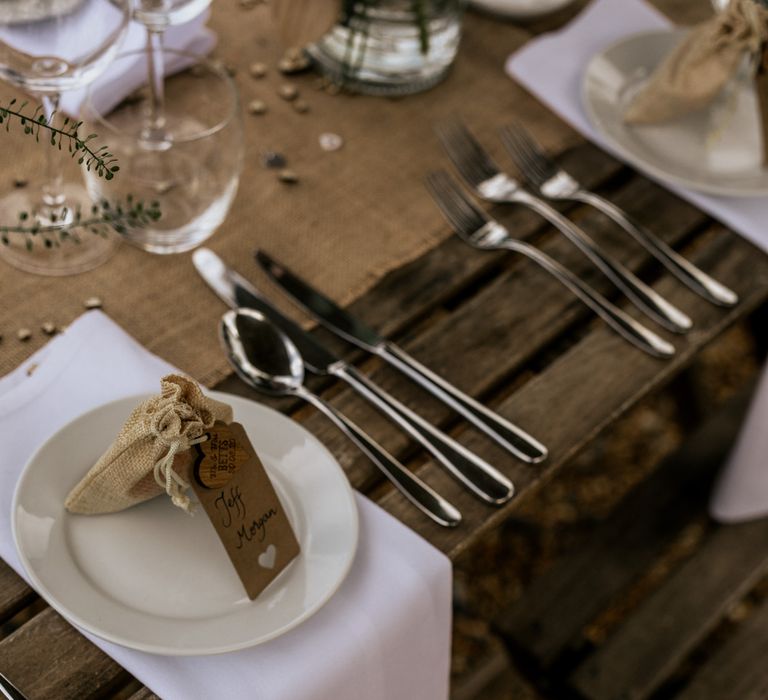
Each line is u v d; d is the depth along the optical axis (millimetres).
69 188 971
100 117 836
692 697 1307
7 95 1025
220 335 876
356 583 712
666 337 933
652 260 1008
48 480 699
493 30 1229
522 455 819
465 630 1503
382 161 1062
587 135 1112
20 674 662
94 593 661
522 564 1591
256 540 665
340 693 682
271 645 674
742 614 1582
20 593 706
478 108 1136
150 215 855
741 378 1856
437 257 982
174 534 709
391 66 1105
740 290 983
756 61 1004
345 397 847
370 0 1052
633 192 1062
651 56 1154
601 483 1700
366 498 762
